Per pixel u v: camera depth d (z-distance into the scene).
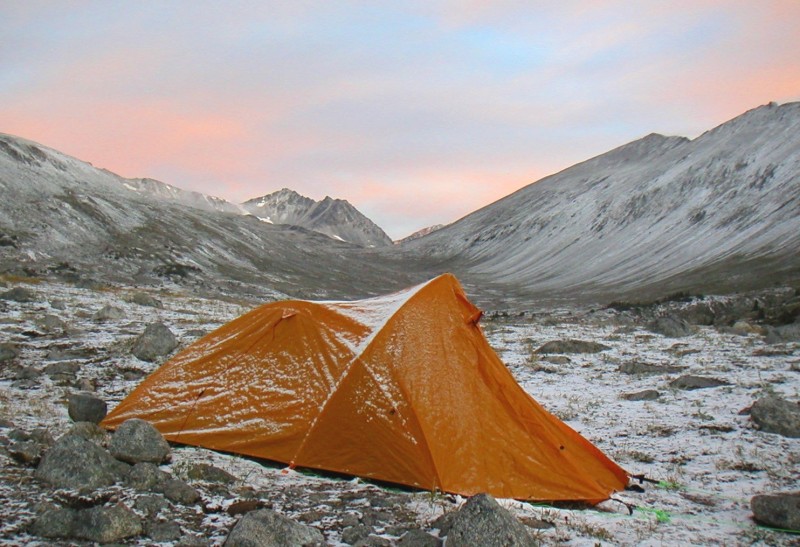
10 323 20.98
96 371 15.05
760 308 34.66
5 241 78.94
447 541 6.17
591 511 7.93
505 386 9.20
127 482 7.64
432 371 9.01
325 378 9.42
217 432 9.77
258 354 10.15
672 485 8.84
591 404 13.82
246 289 78.75
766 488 8.66
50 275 60.38
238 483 8.20
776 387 15.02
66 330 20.08
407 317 9.47
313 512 7.29
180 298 39.09
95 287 39.19
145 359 16.69
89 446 7.88
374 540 6.39
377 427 8.76
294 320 10.10
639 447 10.74
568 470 8.46
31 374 13.95
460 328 9.53
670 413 12.94
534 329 30.42
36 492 7.21
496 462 8.44
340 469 8.86
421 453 8.41
